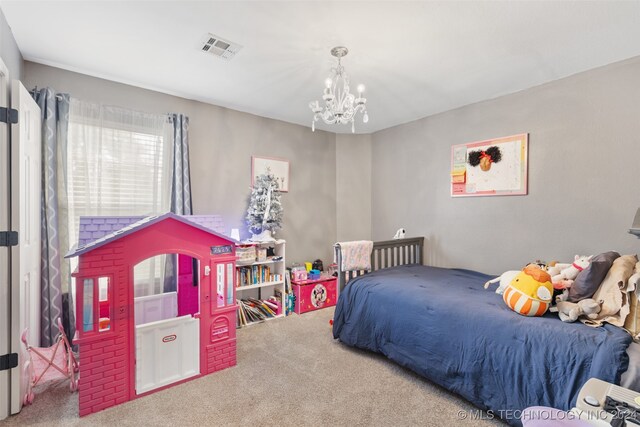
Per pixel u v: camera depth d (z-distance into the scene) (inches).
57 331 92.5
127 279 74.5
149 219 83.7
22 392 70.8
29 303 79.8
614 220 91.0
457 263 130.9
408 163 150.4
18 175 69.6
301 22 73.9
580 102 97.5
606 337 58.8
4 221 67.8
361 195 171.6
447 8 68.2
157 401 73.7
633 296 63.5
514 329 67.9
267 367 90.1
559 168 101.8
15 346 68.4
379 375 86.3
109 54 89.7
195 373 83.8
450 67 95.9
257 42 82.9
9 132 69.0
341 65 95.3
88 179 100.0
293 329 119.9
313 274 148.4
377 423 66.4
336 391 78.2
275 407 71.5
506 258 115.3
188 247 83.5
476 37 79.4
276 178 147.6
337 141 172.1
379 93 115.8
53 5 67.9
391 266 130.6
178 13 71.0
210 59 92.4
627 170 88.8
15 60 82.1
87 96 102.0
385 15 70.8
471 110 125.6
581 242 97.2
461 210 129.3
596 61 91.1
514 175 112.4
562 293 74.0
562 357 60.1
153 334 77.6
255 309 128.3
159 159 113.2
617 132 90.5
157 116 112.7
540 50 85.6
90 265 69.9
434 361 79.2
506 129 115.1
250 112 139.1
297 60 92.2
